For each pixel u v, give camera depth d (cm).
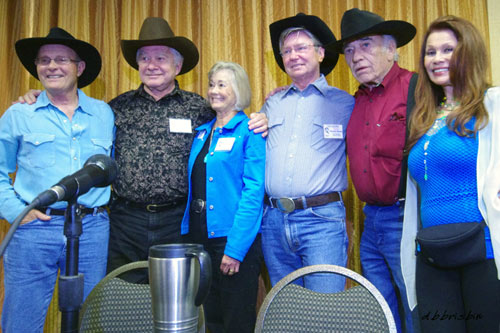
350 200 292
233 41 298
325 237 201
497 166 140
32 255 199
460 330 147
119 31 304
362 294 123
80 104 218
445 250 141
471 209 147
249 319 202
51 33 216
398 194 195
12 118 207
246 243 197
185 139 228
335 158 212
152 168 218
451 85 162
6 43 301
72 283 86
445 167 154
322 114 214
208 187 209
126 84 301
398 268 199
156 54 230
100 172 96
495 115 146
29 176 204
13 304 198
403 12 293
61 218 204
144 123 228
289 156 210
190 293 91
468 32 156
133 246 219
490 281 138
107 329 129
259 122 214
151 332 130
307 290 128
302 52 217
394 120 197
